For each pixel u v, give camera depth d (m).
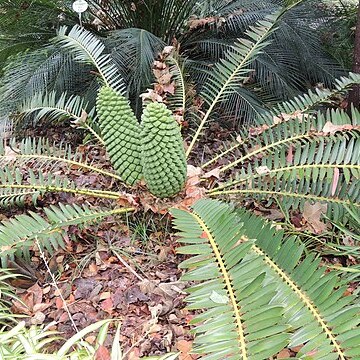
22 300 1.23
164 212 1.38
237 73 1.70
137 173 1.44
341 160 1.25
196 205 1.19
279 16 1.65
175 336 1.12
